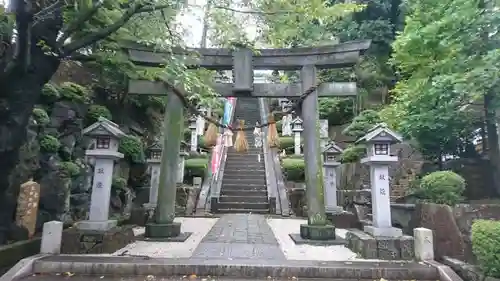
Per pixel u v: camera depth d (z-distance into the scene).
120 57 7.27
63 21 5.79
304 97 7.60
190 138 18.83
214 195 13.76
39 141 7.05
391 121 9.82
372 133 6.28
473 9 6.68
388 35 16.86
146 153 11.99
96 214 6.29
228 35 6.76
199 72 7.18
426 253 5.48
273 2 6.29
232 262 5.15
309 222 7.35
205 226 9.45
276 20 6.68
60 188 7.27
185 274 4.93
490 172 8.90
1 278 4.51
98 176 6.45
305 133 7.62
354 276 4.93
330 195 10.48
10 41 5.95
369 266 5.05
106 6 5.93
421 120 8.09
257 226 9.38
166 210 7.54
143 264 4.96
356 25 17.14
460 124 8.25
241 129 8.91
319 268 4.96
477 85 6.25
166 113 7.82
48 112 7.79
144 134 12.92
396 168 11.25
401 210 7.34
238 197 13.80
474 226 4.50
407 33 8.98
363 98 17.08
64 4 5.29
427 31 7.67
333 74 17.05
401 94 10.03
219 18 6.20
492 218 5.43
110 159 6.55
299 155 17.78
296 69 8.06
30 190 6.16
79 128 8.70
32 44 5.23
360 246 5.88
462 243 5.37
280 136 21.39
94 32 5.64
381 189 6.23
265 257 5.63
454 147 9.70
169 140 7.70
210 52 7.72
